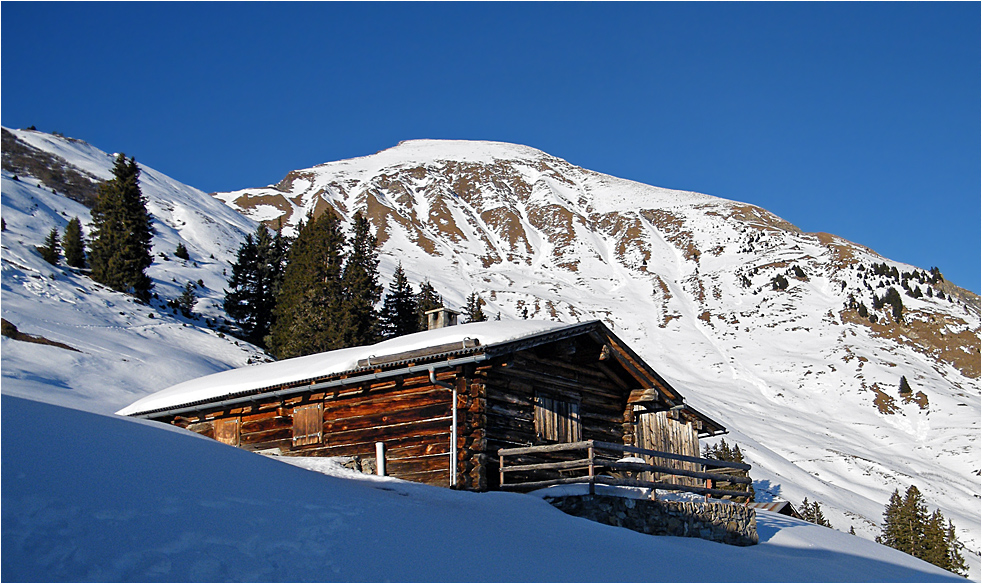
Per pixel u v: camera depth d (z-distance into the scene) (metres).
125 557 8.05
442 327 22.38
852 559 17.50
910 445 104.00
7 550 7.60
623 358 20.30
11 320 33.12
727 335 157.38
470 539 11.31
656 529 15.46
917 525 50.88
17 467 9.23
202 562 8.38
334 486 13.22
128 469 10.34
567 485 16.86
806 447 93.19
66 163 138.88
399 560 9.78
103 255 58.25
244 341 54.53
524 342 17.86
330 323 48.78
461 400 17.56
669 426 23.09
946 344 150.75
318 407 19.56
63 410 12.45
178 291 68.94
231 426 20.98
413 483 15.49
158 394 22.97
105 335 38.47
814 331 155.38
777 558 15.40
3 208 79.31
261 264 62.25
